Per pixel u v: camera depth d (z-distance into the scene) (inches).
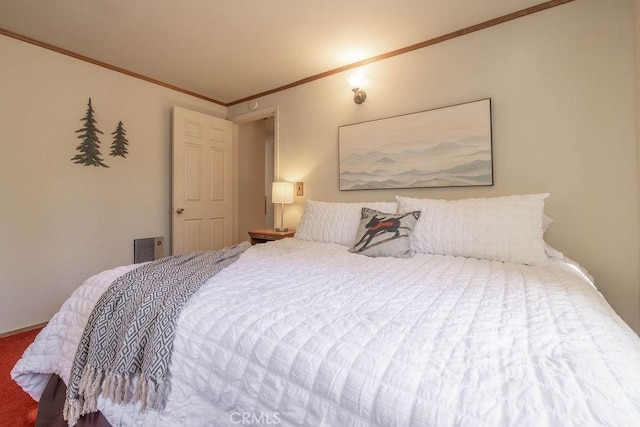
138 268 53.7
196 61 108.5
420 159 95.5
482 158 85.6
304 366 26.3
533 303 37.3
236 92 137.6
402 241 72.2
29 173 94.7
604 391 20.2
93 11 80.7
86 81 106.5
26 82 93.7
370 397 22.5
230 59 107.0
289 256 69.6
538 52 78.7
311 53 102.5
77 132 104.7
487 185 85.2
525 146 80.4
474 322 31.5
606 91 71.2
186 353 33.8
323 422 23.7
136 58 106.7
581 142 74.0
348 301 38.4
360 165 107.9
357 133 108.5
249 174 168.7
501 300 38.7
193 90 135.3
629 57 68.9
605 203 71.5
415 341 27.4
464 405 20.0
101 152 110.7
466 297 40.0
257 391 28.0
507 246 65.6
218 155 145.7
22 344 84.3
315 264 61.3
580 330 29.5
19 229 93.0
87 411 38.8
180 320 36.1
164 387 33.7
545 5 77.2
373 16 82.7
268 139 226.7
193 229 134.8
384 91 103.4
